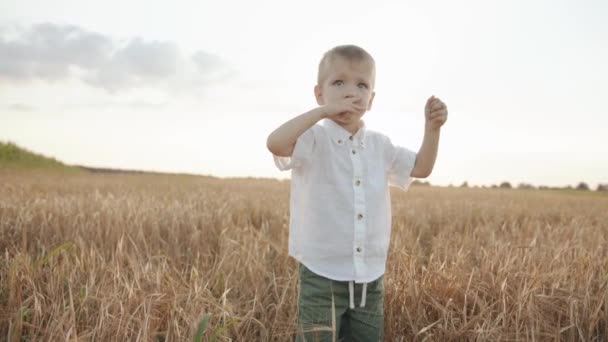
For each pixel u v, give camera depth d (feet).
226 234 15.24
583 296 9.23
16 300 8.59
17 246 13.29
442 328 8.39
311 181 7.76
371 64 7.78
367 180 7.91
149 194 33.30
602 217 26.53
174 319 7.45
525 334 8.27
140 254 12.00
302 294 7.89
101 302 8.20
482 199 43.09
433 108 8.04
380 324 8.08
